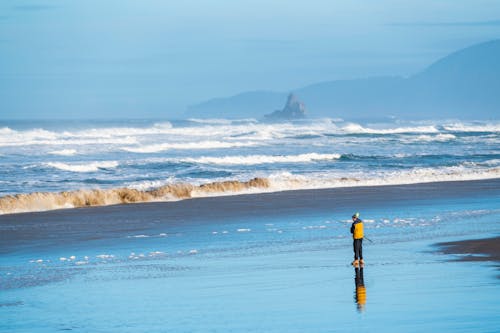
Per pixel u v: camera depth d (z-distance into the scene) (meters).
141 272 38.56
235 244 48.19
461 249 43.34
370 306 28.70
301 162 119.06
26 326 27.42
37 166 108.62
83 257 44.19
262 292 32.31
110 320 27.97
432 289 31.66
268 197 76.06
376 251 43.47
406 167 109.31
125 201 72.88
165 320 27.64
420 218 59.72
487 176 96.44
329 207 68.06
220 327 26.25
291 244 47.69
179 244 48.62
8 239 51.41
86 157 133.25
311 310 28.38
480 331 24.33
